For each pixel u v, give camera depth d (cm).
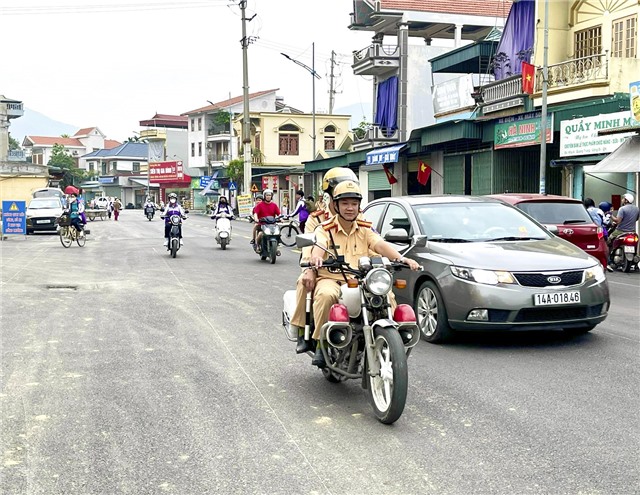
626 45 2283
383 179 3772
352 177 590
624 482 414
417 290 851
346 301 550
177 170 8619
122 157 10625
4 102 6600
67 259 1902
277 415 551
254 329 901
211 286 1330
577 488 407
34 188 4894
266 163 6644
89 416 548
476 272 765
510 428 512
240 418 543
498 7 3975
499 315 754
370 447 478
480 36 4191
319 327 563
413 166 3356
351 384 643
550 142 2219
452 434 502
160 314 1014
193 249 2261
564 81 2264
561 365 698
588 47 2445
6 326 920
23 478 430
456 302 772
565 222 1325
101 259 1903
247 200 4666
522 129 2391
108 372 683
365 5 3962
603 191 2212
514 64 2784
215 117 7856
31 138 11694
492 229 880
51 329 901
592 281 773
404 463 448
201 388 628
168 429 518
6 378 659
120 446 483
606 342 803
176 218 1972
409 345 548
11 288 1296
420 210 907
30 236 3114
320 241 567
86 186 10281
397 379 506
